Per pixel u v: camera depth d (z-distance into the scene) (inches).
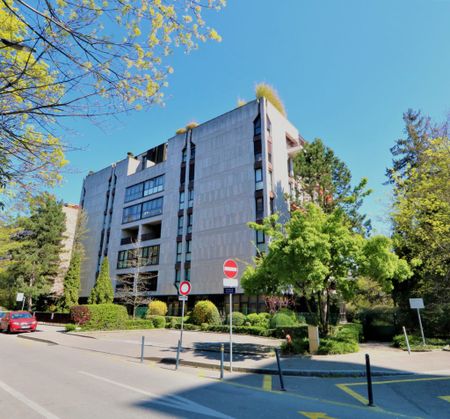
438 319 689.6
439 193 649.0
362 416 222.5
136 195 1734.7
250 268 602.2
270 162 1248.2
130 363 447.2
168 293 1363.2
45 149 224.7
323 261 495.5
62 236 1605.6
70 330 880.3
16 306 1530.5
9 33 193.0
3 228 1085.8
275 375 373.4
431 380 344.8
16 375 343.0
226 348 570.3
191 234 1363.2
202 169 1409.9
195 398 259.3
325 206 1027.3
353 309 1112.8
